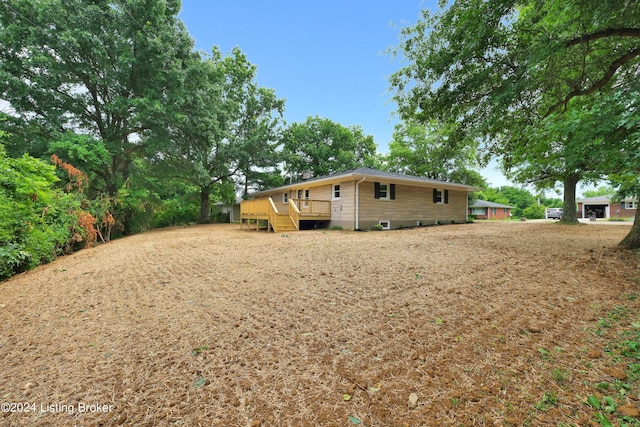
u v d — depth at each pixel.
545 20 5.24
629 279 3.56
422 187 15.41
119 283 4.56
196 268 5.34
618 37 5.25
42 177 7.77
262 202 13.27
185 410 1.69
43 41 11.98
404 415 1.59
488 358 2.12
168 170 18.45
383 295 3.42
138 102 12.95
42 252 7.04
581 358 2.08
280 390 1.84
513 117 6.66
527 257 4.94
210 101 16.09
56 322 3.14
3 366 2.27
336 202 14.09
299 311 3.09
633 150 3.65
